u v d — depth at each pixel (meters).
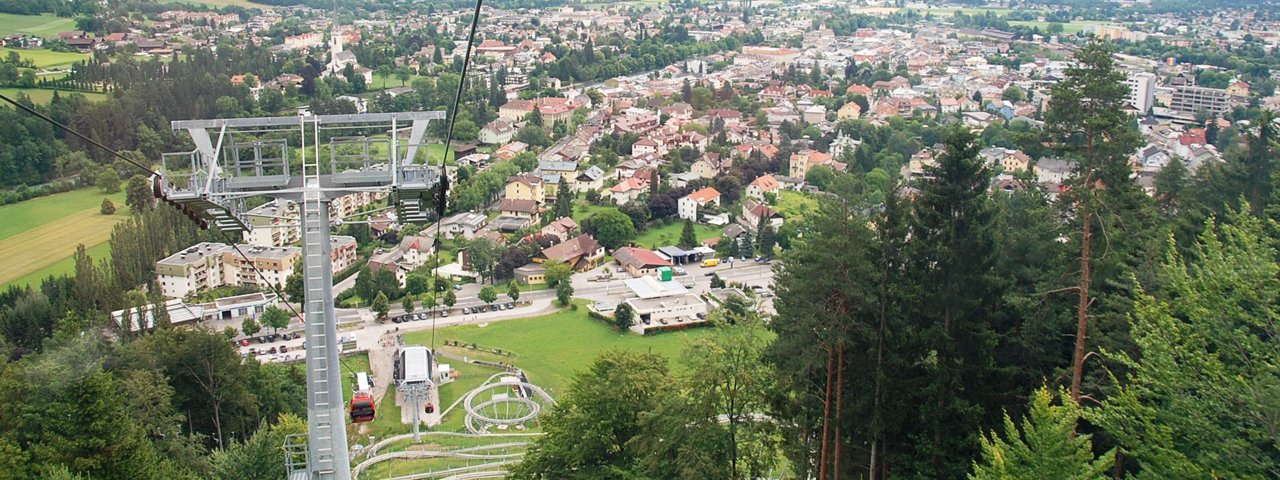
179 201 41.91
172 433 86.75
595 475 67.88
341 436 40.84
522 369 141.25
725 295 175.88
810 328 62.38
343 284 182.00
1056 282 67.44
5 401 79.19
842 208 61.50
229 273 180.38
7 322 138.50
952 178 65.25
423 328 159.62
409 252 192.00
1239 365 49.59
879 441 69.94
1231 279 45.31
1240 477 41.25
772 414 68.62
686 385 64.19
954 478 64.38
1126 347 63.84
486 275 186.38
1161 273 56.41
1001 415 66.00
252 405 102.69
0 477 63.81
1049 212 71.88
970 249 64.44
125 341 122.00
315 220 42.22
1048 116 64.75
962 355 65.38
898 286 62.81
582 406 70.25
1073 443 41.81
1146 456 44.78
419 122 45.16
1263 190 95.00
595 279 188.50
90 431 67.88
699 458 61.47
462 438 111.50
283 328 157.62
